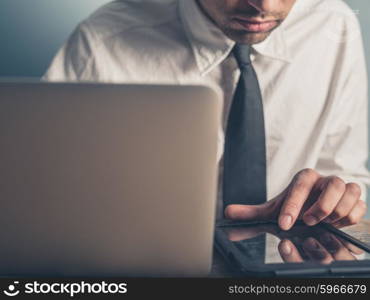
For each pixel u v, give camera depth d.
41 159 0.68
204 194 0.70
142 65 1.58
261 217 1.00
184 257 0.72
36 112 0.67
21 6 1.99
